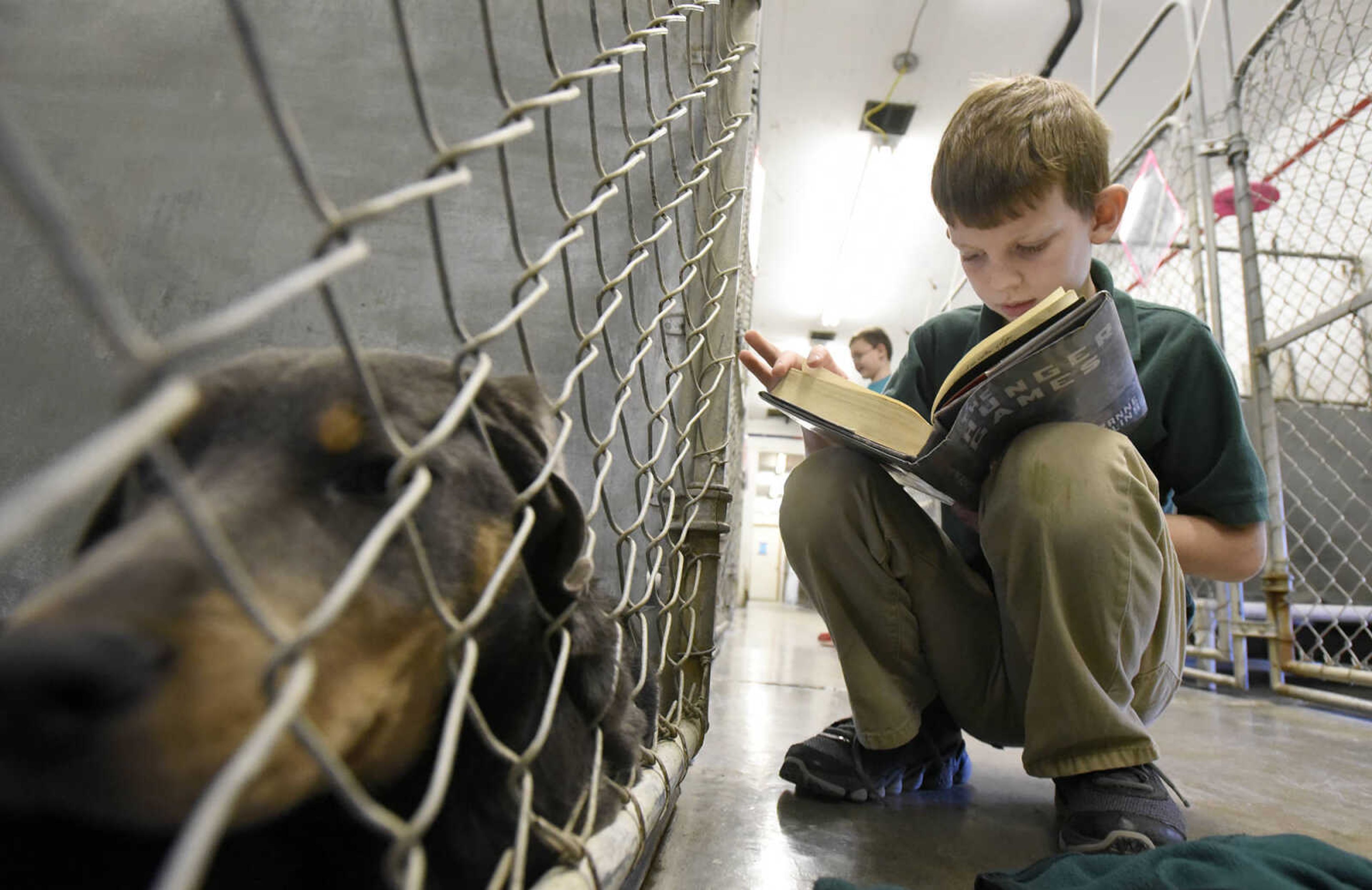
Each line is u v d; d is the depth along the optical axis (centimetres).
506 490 110
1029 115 186
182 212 252
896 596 196
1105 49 696
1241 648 448
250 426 87
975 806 196
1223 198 496
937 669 199
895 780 198
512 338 243
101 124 257
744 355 198
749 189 309
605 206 248
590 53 261
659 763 151
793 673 458
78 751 51
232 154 257
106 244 249
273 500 78
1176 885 114
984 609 201
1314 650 433
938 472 172
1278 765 260
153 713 53
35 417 243
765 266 1125
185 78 261
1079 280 202
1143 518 158
